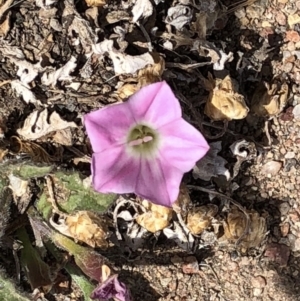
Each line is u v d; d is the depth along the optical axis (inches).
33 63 5.0
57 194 4.8
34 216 5.0
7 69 5.0
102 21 5.1
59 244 4.9
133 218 5.2
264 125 5.4
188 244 5.4
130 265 5.4
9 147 5.0
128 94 5.0
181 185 5.0
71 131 5.1
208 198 5.4
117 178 4.1
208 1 5.2
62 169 4.7
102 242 4.8
